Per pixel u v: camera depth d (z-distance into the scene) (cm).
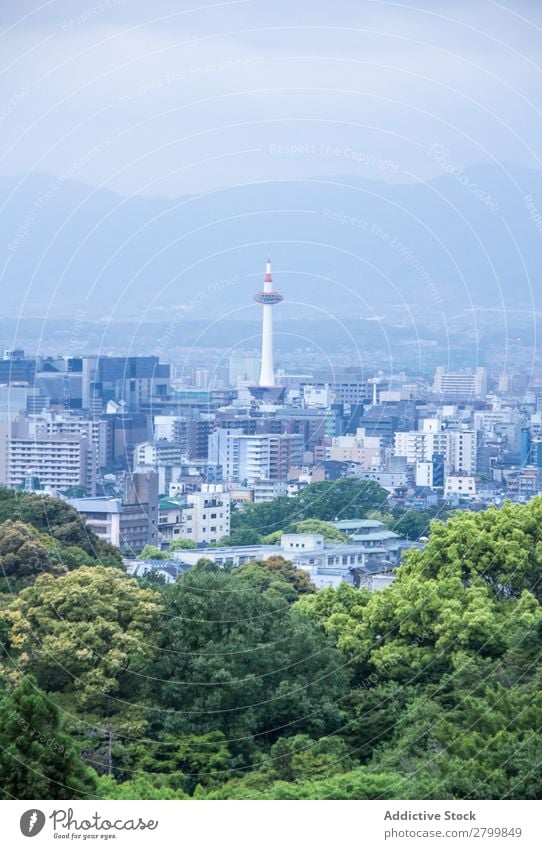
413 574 7575
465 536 7525
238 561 14600
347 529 15962
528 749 5112
